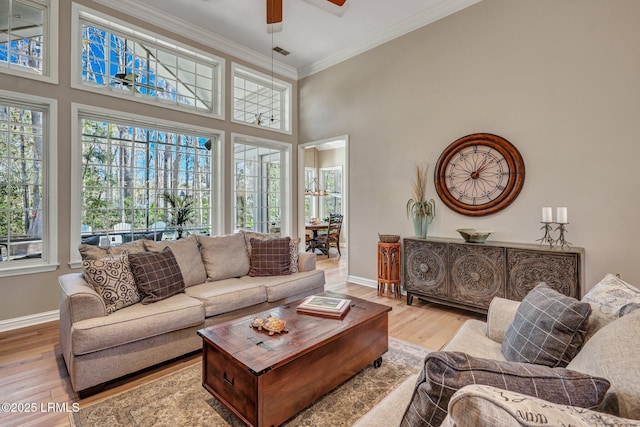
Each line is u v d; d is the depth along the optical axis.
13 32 3.06
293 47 4.72
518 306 1.82
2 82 2.91
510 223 3.26
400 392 1.22
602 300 1.41
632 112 2.64
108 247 2.65
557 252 2.62
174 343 2.30
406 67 4.10
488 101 3.41
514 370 0.77
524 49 3.17
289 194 5.56
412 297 3.75
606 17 2.75
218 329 1.88
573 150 2.91
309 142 5.42
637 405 0.74
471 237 3.21
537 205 3.10
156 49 4.07
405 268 3.68
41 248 3.21
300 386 1.64
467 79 3.56
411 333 2.90
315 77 5.29
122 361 2.04
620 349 0.91
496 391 0.61
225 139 4.66
